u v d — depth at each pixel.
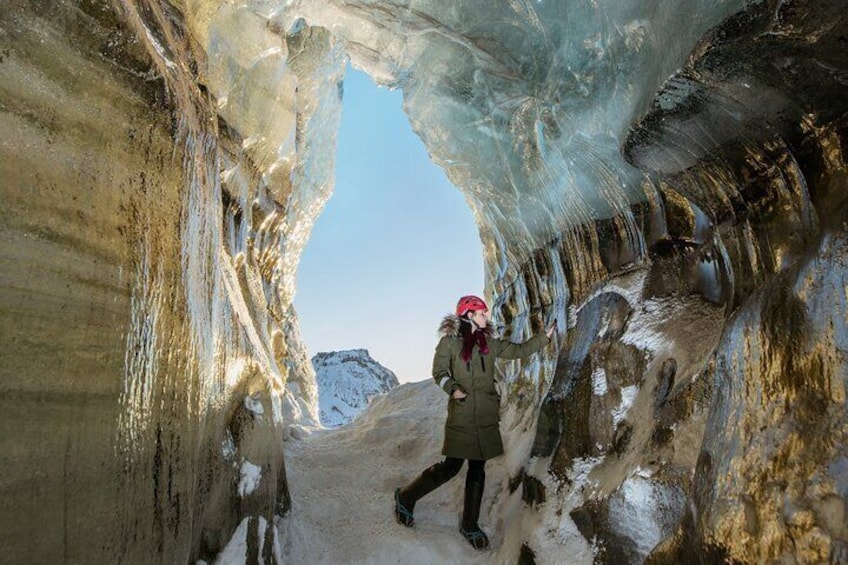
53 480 1.18
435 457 3.70
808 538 1.27
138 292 1.52
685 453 2.00
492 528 2.95
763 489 1.42
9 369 1.10
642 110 2.10
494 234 4.44
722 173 2.13
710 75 1.71
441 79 3.75
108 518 1.34
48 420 1.18
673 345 2.36
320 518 3.01
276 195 3.97
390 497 3.29
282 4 3.42
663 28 1.96
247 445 2.41
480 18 3.31
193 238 1.91
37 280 1.18
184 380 1.78
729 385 1.74
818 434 1.37
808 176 1.76
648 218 2.79
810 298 1.54
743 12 1.49
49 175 1.23
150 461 1.54
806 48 1.46
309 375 6.58
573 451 2.61
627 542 2.05
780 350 1.57
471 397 2.88
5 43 1.15
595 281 3.16
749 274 2.10
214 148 2.30
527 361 3.89
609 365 2.63
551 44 3.03
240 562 2.11
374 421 4.21
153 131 1.60
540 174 3.41
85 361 1.29
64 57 1.29
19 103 1.17
